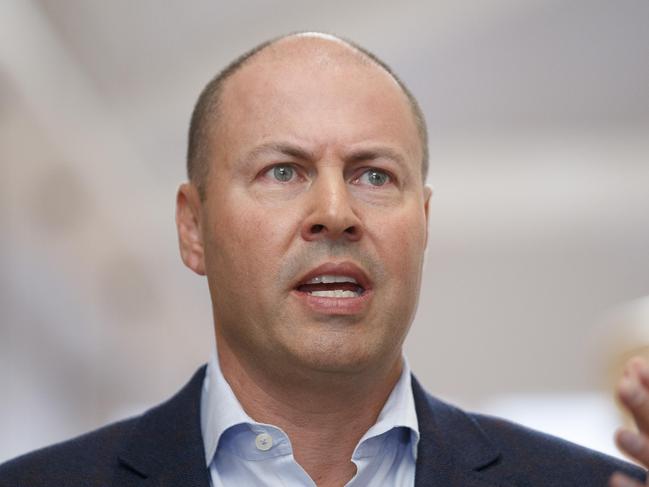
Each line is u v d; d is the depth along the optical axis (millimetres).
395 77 4742
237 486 4367
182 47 13688
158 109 14016
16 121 11484
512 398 14742
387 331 4293
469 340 14898
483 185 15055
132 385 12383
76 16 13203
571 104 14883
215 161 4566
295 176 4418
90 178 12406
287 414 4441
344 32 13992
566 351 14797
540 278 14977
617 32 14422
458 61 14492
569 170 15047
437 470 4340
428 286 15023
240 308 4379
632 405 3395
